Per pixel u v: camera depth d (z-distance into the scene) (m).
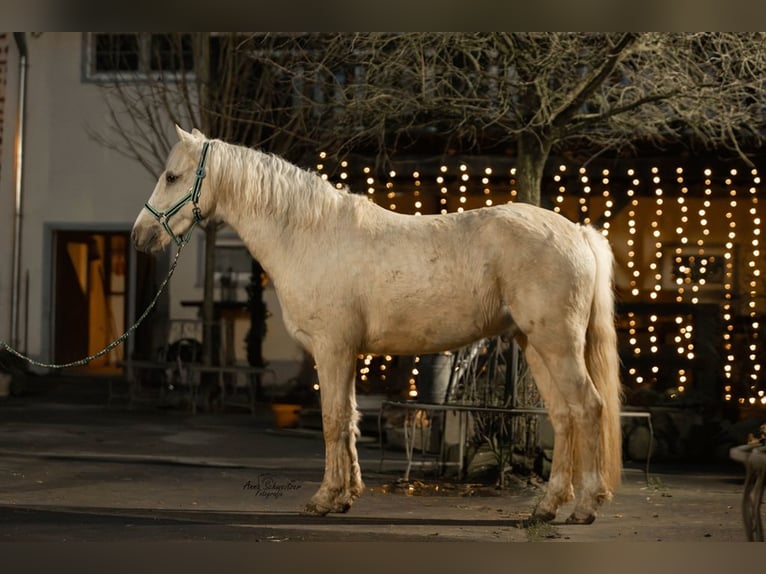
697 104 11.70
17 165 19.31
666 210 16.97
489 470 9.88
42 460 10.66
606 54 11.05
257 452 11.62
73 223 19.31
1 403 16.05
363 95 11.95
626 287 17.03
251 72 16.03
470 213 7.73
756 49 11.20
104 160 19.25
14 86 19.30
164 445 11.98
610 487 7.62
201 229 18.19
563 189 14.17
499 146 14.20
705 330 13.70
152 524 7.51
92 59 19.19
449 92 12.40
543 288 7.39
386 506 8.41
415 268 7.58
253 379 16.08
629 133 12.99
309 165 13.38
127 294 19.56
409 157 13.95
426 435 11.39
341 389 7.73
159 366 16.09
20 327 19.28
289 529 7.35
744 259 16.41
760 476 5.53
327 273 7.67
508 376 9.91
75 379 18.61
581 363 7.47
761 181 14.90
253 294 17.58
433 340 7.69
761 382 13.83
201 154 7.95
